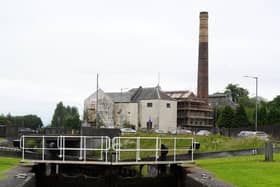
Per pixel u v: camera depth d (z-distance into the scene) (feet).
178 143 223.51
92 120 417.90
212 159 119.03
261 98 572.92
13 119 450.30
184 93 439.22
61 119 497.46
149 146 231.09
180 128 386.11
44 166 103.24
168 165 105.70
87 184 96.37
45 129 246.06
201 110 428.97
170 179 101.50
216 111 441.68
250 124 378.94
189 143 222.69
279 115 363.97
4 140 185.78
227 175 84.02
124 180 96.43
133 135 254.27
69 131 251.19
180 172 99.55
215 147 182.70
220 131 301.84
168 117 407.64
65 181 97.25
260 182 75.31
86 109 424.46
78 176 96.78
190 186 83.25
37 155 102.68
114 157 95.61
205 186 71.20
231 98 590.96
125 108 416.05
